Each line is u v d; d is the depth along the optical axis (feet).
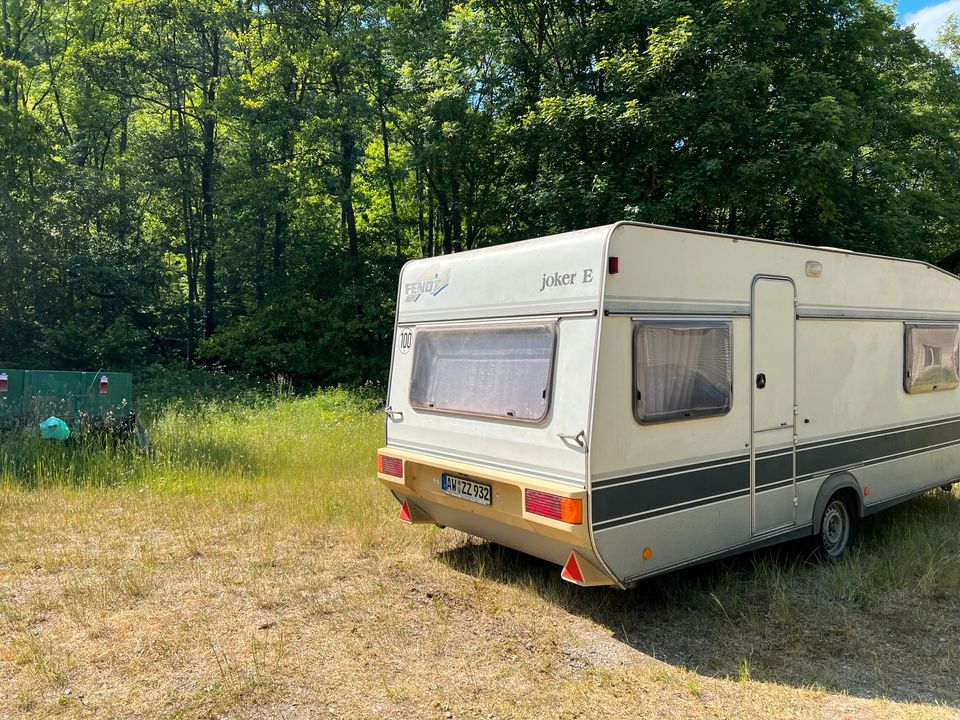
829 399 18.29
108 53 62.80
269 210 61.87
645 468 14.11
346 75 64.39
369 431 36.29
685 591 16.35
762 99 45.42
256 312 64.13
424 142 59.00
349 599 15.75
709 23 43.32
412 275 18.66
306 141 61.93
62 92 72.18
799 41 48.73
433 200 65.87
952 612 15.58
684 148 44.60
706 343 15.21
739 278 15.97
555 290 14.44
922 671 12.96
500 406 15.30
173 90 66.74
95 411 30.50
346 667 12.69
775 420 16.76
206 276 69.05
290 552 18.76
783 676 12.75
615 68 45.37
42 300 59.41
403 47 59.47
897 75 60.29
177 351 68.18
